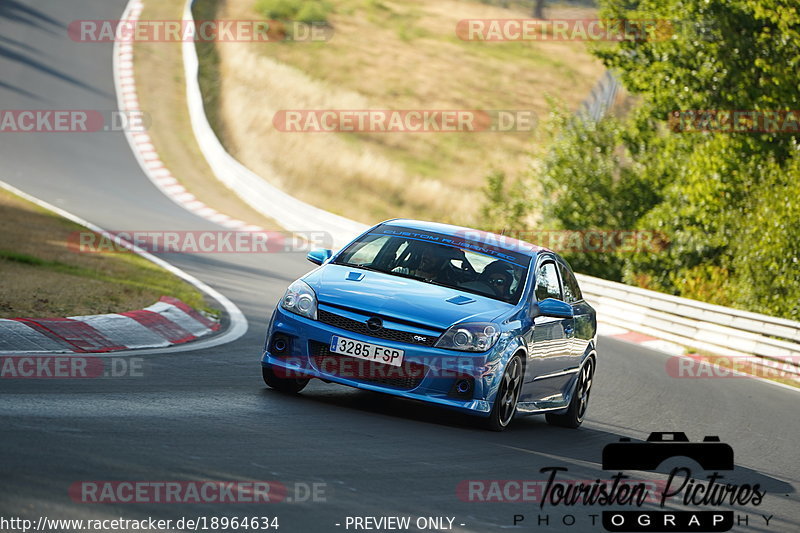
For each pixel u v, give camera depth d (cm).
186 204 11069
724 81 9325
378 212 13550
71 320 3344
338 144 15238
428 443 2445
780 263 8075
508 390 2781
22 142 12388
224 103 16412
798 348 5688
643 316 7038
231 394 2708
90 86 15725
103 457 1828
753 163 9238
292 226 10475
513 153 16912
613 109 14488
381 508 1795
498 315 2761
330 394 2961
